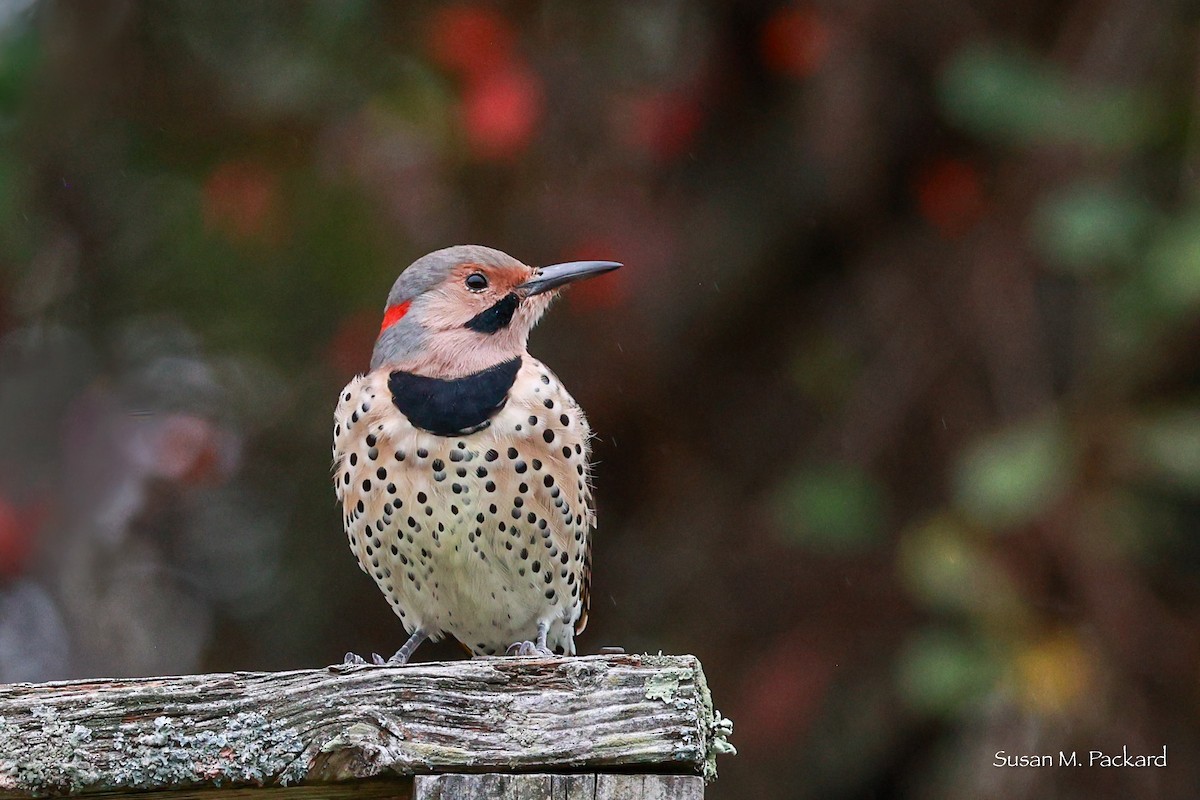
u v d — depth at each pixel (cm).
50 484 1211
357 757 505
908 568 1184
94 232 1205
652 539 1298
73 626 1230
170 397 1241
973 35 1176
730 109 1261
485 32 1167
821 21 1200
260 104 1199
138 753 514
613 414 1284
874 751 1205
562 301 1234
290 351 1234
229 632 1281
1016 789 1073
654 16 1258
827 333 1273
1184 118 1122
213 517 1275
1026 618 1078
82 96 1180
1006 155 1192
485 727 505
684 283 1253
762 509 1271
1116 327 1086
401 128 1198
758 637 1250
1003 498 1059
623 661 511
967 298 1191
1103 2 1136
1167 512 1164
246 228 1191
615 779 502
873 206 1233
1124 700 1080
